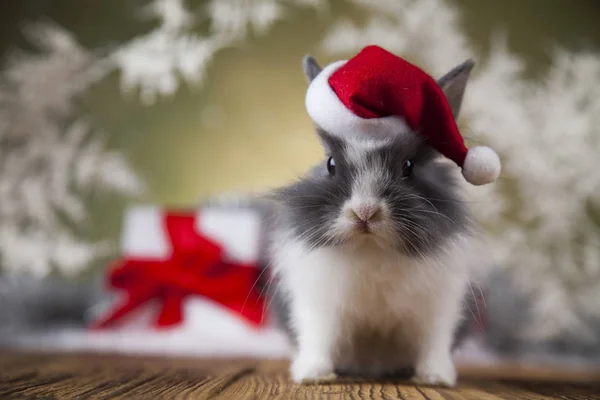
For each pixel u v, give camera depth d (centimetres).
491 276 78
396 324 46
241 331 70
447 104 44
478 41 98
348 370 50
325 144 46
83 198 98
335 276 45
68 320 77
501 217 94
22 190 96
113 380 45
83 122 99
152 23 100
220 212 73
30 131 97
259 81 99
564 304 86
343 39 96
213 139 99
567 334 81
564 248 94
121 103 100
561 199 94
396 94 43
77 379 45
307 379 45
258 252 72
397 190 43
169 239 72
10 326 74
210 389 41
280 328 56
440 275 45
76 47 99
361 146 44
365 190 43
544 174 93
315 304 46
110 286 73
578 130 94
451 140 44
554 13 99
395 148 44
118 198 99
